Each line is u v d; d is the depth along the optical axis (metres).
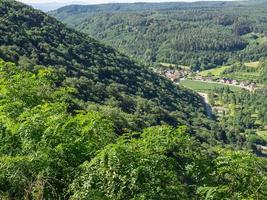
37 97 10.98
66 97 12.54
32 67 47.84
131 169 6.67
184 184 7.55
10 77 11.81
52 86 12.99
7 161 6.89
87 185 6.53
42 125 7.87
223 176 7.78
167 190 6.75
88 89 54.56
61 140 7.56
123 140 7.72
